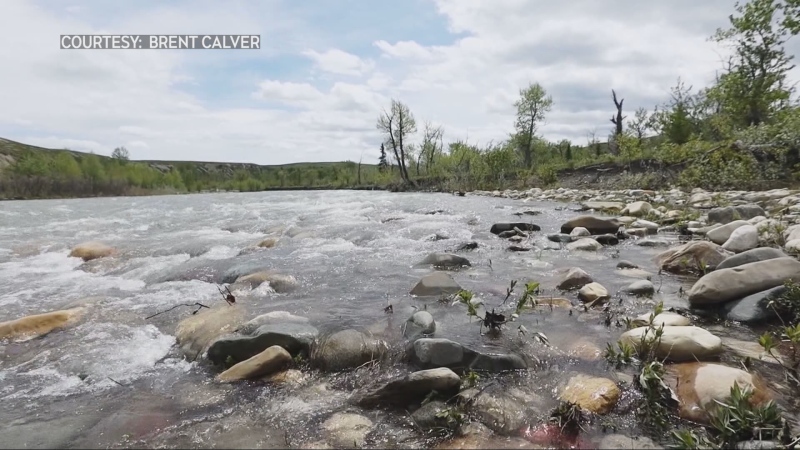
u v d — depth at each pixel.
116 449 2.17
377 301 4.44
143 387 2.86
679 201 12.20
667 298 4.12
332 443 2.16
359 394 2.62
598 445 2.05
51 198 39.97
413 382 2.49
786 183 13.30
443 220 10.45
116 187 50.22
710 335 2.90
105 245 7.95
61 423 2.45
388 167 55.44
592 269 5.38
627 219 9.27
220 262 6.62
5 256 7.86
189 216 14.44
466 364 2.84
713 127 23.91
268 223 11.28
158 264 6.76
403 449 2.09
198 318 3.97
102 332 3.85
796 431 2.04
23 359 3.33
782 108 19.19
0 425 2.44
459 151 41.66
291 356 3.15
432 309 4.12
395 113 45.12
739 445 1.93
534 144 45.88
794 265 3.70
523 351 3.05
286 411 2.48
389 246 7.48
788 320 3.35
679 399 2.33
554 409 2.33
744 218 7.55
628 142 24.84
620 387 2.53
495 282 4.98
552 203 14.90
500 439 2.12
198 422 2.39
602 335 3.33
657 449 2.00
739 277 3.70
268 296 4.75
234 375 2.91
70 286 5.58
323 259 6.54
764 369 2.66
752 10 19.34
